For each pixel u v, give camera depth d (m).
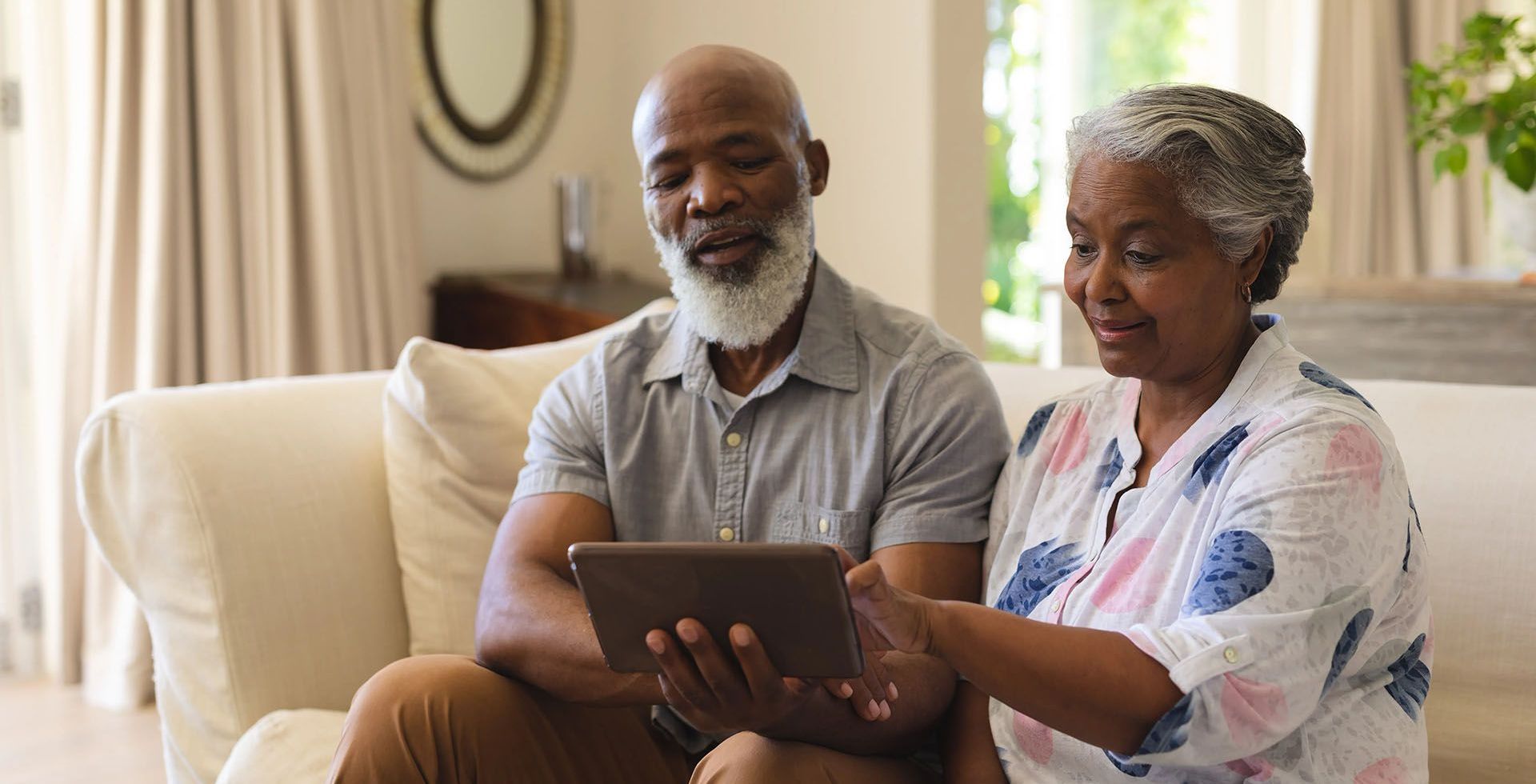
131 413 1.69
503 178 4.06
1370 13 5.85
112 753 2.82
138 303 3.09
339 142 3.29
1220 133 1.11
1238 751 1.02
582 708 1.50
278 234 3.19
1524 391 1.51
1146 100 1.15
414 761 1.35
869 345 1.62
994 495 1.49
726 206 1.58
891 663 1.33
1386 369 3.01
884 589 1.05
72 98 3.10
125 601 3.06
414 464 1.81
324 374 3.28
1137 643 1.04
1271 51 6.30
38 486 3.26
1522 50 2.80
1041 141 6.11
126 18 3.02
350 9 3.33
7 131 3.18
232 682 1.65
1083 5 6.12
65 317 3.06
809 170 1.69
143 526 1.69
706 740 1.61
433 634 1.78
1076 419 1.39
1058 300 3.65
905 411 1.55
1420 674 1.18
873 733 1.29
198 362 3.19
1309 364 1.19
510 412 1.86
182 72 3.07
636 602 1.09
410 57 3.73
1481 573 1.42
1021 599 1.32
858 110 3.71
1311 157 5.91
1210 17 6.41
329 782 1.36
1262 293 1.21
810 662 1.09
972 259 3.68
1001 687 1.07
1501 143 2.73
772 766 1.20
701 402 1.65
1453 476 1.46
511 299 3.48
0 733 2.91
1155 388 1.25
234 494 1.68
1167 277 1.14
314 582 1.73
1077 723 1.05
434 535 1.80
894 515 1.52
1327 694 1.11
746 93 1.59
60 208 3.15
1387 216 6.02
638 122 1.65
